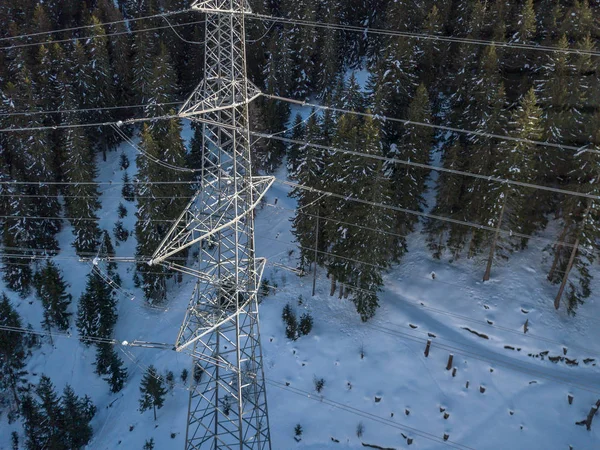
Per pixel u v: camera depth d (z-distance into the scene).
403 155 33.09
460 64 39.50
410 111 32.88
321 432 27.88
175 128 37.22
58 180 45.81
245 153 19.50
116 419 31.23
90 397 33.06
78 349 35.81
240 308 19.45
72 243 41.03
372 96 38.19
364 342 31.64
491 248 31.67
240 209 20.28
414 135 32.78
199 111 17.75
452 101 39.09
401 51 38.53
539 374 28.62
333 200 32.00
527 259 33.75
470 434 26.77
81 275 40.06
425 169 33.78
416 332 31.50
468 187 32.41
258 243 40.66
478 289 32.84
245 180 19.48
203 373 31.88
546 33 41.72
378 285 31.52
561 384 28.11
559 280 32.12
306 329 32.56
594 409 26.33
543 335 30.11
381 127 36.00
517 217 30.50
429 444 26.66
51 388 33.88
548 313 31.03
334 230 32.12
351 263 31.97
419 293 33.59
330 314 33.75
